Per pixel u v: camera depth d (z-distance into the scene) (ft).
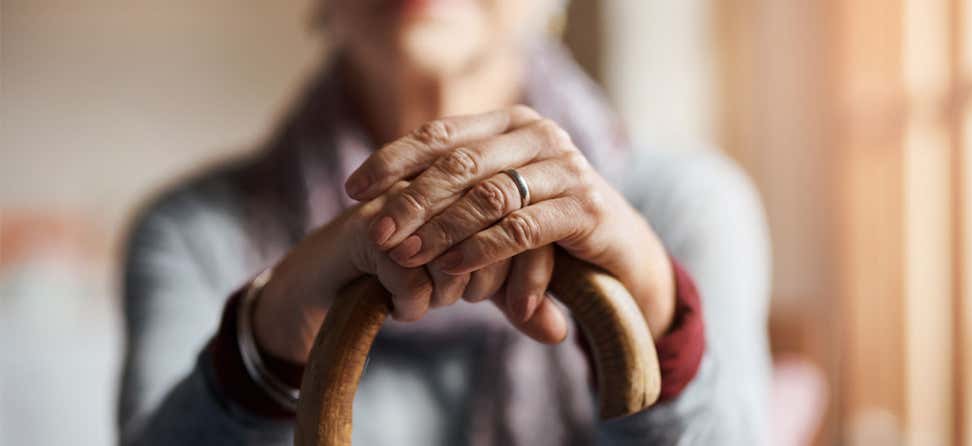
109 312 6.53
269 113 12.21
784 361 6.63
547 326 1.39
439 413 2.56
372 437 2.52
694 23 8.18
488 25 2.43
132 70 11.75
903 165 6.12
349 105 2.74
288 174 2.70
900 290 6.21
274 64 12.18
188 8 11.83
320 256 1.41
